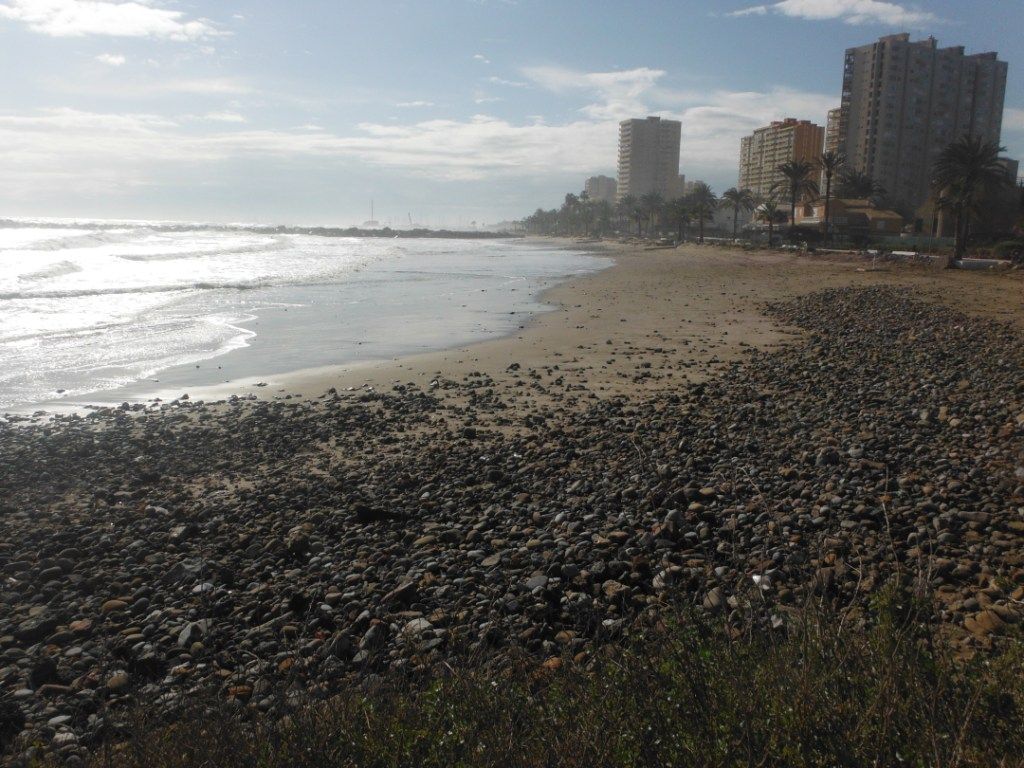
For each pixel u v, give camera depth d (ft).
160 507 29.09
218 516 27.96
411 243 456.45
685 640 11.62
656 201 565.94
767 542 22.18
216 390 53.78
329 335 79.82
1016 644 10.93
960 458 30.68
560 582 20.30
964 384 47.67
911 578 19.15
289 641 18.37
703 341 74.74
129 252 227.81
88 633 19.65
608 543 22.76
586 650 15.48
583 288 141.69
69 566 23.99
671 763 9.33
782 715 9.50
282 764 10.28
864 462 30.22
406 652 16.60
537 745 9.96
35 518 28.71
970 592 18.42
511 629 17.30
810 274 185.57
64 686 17.02
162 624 19.86
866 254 227.40
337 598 20.42
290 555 24.13
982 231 273.13
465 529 25.44
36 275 141.38
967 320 87.45
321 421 43.14
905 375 52.65
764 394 47.19
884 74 440.04
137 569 23.47
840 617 13.56
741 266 224.94
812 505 25.62
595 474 30.91
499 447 36.22
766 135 589.32
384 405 47.01
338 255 254.68
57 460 36.32
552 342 74.38
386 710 11.47
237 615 20.15
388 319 92.99
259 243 319.88
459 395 49.75
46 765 12.18
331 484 31.19
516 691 11.76
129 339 76.28
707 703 9.96
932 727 8.73
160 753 10.85
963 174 196.95
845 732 9.17
